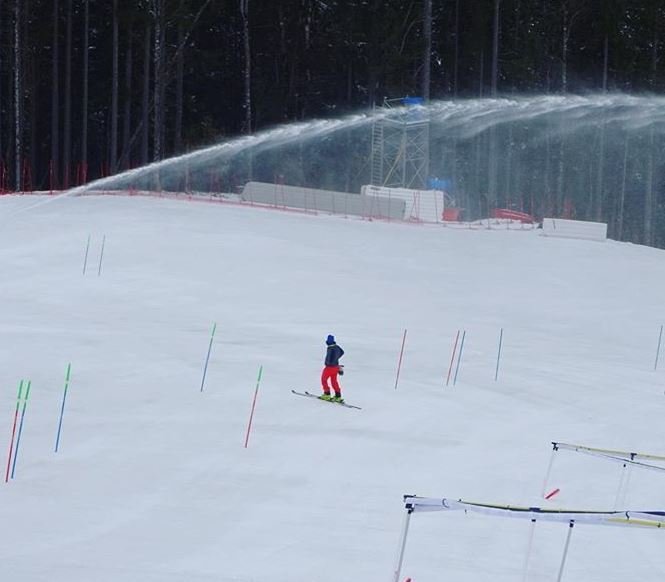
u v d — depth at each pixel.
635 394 45.44
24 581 21.11
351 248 76.31
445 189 118.56
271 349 47.38
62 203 85.38
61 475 28.55
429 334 54.06
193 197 100.06
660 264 85.94
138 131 127.25
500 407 40.72
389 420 37.22
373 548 24.73
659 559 25.84
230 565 22.95
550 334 57.97
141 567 22.42
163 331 49.44
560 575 22.41
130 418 34.78
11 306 53.19
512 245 86.12
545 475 32.47
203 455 31.41
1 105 138.50
